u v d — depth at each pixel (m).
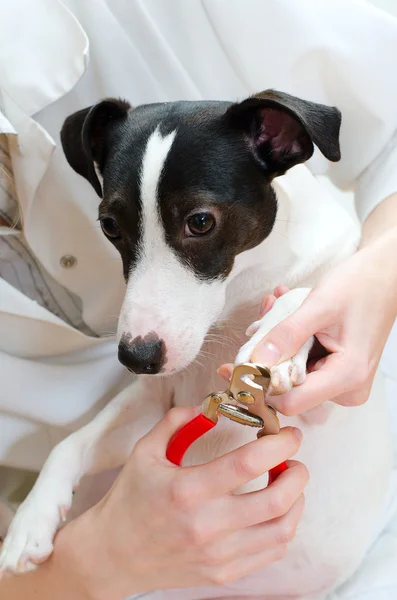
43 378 0.59
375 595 0.61
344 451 0.56
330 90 0.62
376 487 0.59
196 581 0.49
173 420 0.50
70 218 0.59
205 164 0.48
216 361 0.55
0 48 0.53
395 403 0.70
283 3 0.59
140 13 0.60
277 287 0.51
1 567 0.50
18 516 0.52
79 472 0.55
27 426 0.60
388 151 0.62
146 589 0.50
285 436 0.45
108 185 0.49
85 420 0.61
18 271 0.61
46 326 0.58
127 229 0.48
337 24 0.60
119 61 0.60
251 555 0.48
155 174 0.47
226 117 0.49
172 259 0.48
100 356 0.61
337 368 0.45
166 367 0.47
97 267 0.60
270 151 0.51
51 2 0.54
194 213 0.47
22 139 0.53
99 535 0.49
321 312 0.45
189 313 0.48
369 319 0.47
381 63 0.60
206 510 0.46
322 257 0.53
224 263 0.50
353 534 0.59
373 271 0.49
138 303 0.47
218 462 0.45
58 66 0.54
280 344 0.43
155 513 0.47
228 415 0.43
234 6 0.60
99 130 0.54
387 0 0.77
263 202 0.51
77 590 0.50
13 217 0.59
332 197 0.58
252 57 0.61
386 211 0.57
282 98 0.48
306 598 0.61
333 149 0.47
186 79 0.62
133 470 0.49
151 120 0.50
